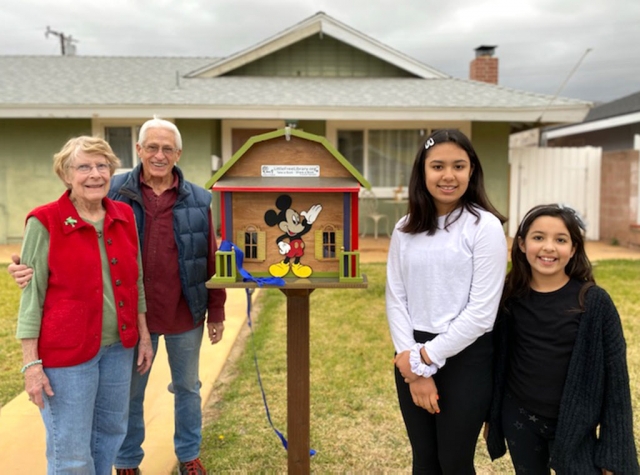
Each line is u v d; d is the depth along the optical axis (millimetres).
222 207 2115
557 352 1913
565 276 1990
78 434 1957
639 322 4992
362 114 9125
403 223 2100
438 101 9469
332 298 6105
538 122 9562
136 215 2346
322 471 2752
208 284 2016
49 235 1890
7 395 3584
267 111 9055
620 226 9961
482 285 1914
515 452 2041
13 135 9555
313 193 2135
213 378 3891
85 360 1943
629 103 15289
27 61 12578
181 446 2592
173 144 2301
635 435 3018
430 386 1967
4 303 5719
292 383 2293
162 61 13141
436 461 2150
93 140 1944
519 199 10367
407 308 2088
